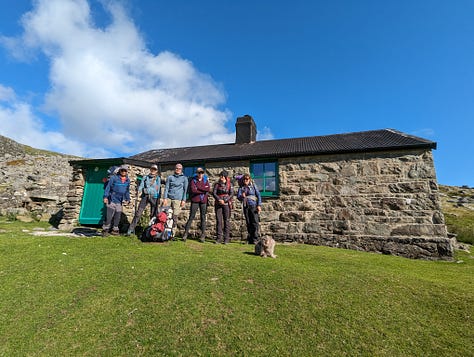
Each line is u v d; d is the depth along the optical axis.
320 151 9.22
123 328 2.79
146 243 6.04
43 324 2.82
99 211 8.91
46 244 5.36
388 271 4.96
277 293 3.61
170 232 6.50
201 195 6.97
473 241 11.17
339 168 9.11
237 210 9.85
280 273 4.32
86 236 6.48
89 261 4.52
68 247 5.27
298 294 3.60
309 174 9.40
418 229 7.84
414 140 8.71
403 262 6.31
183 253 5.29
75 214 8.88
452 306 3.52
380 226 8.23
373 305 3.42
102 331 2.74
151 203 6.90
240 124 13.06
